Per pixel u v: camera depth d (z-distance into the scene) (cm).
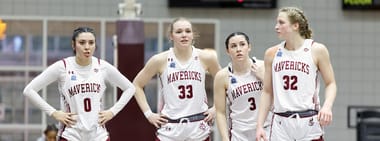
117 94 1282
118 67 1301
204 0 1805
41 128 1812
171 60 980
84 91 917
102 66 933
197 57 981
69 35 1800
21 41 1802
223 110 993
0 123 1816
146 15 1802
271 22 1822
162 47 1803
